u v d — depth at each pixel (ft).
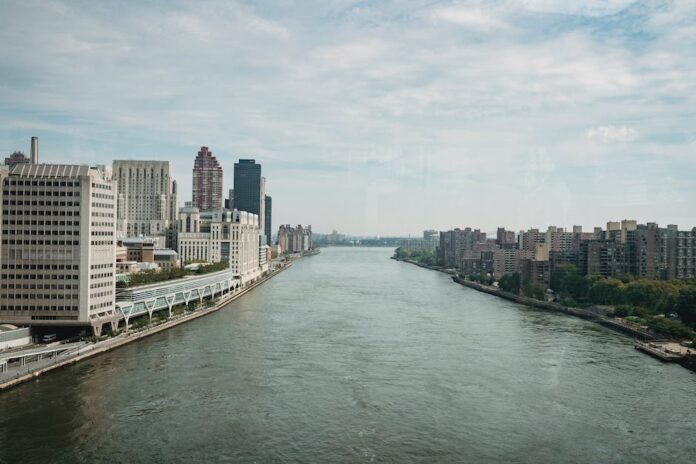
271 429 456.04
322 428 459.32
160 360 651.25
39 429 448.65
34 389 542.98
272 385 561.43
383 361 655.35
